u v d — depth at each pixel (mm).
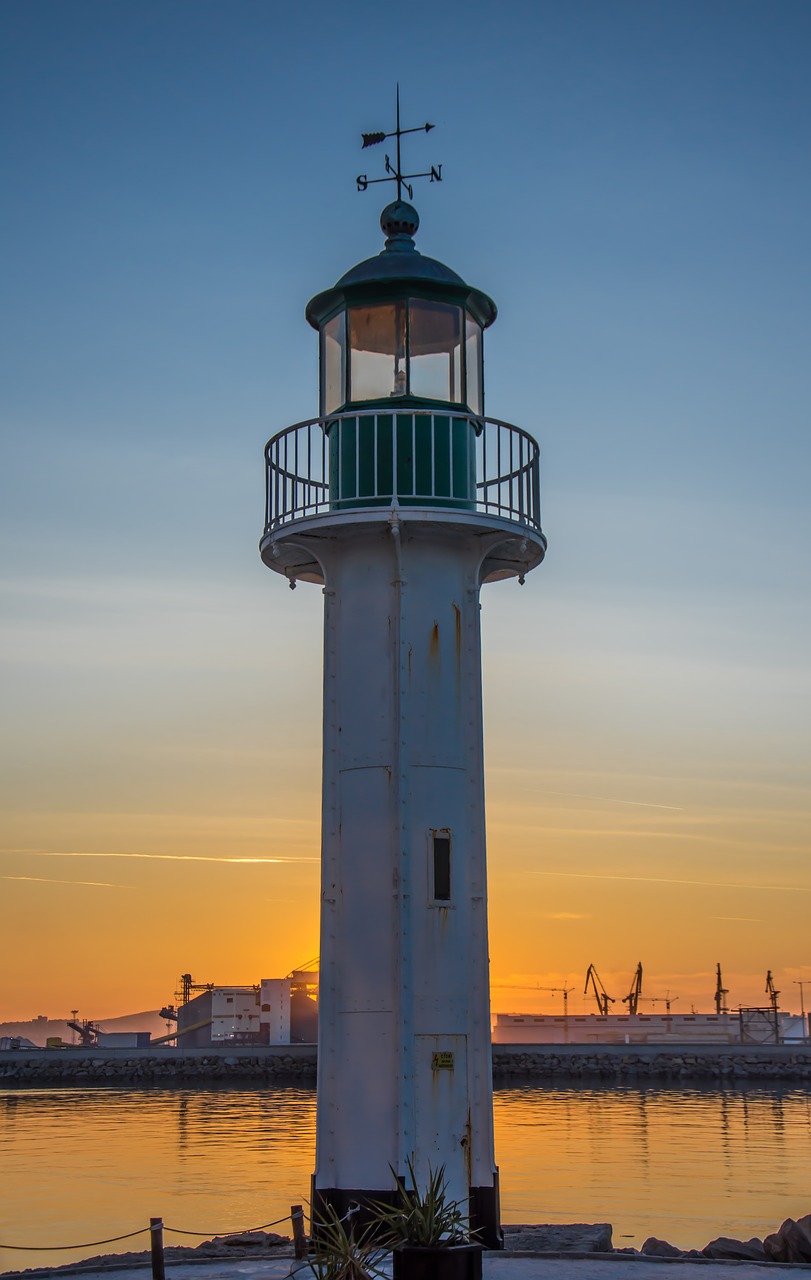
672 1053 93562
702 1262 18000
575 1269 17453
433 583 20047
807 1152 42875
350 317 20641
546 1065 92188
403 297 20453
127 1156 42250
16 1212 30500
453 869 19328
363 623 19984
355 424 20250
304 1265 17219
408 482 19828
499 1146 45531
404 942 18781
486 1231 18516
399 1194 17969
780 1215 29391
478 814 19797
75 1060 92062
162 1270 16766
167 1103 67938
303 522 19906
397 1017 18641
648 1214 29562
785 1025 132750
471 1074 18969
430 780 19484
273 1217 29328
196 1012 124938
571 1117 58219
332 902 19453
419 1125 18469
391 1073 18562
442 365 20594
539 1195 32875
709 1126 53344
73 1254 25078
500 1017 119812
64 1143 47031
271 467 20812
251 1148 44562
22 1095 75938
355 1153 18484
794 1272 17344
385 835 19297
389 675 19719
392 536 19812
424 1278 13875
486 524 19797
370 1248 15234
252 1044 107750
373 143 21688
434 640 19891
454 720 19828
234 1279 16766
